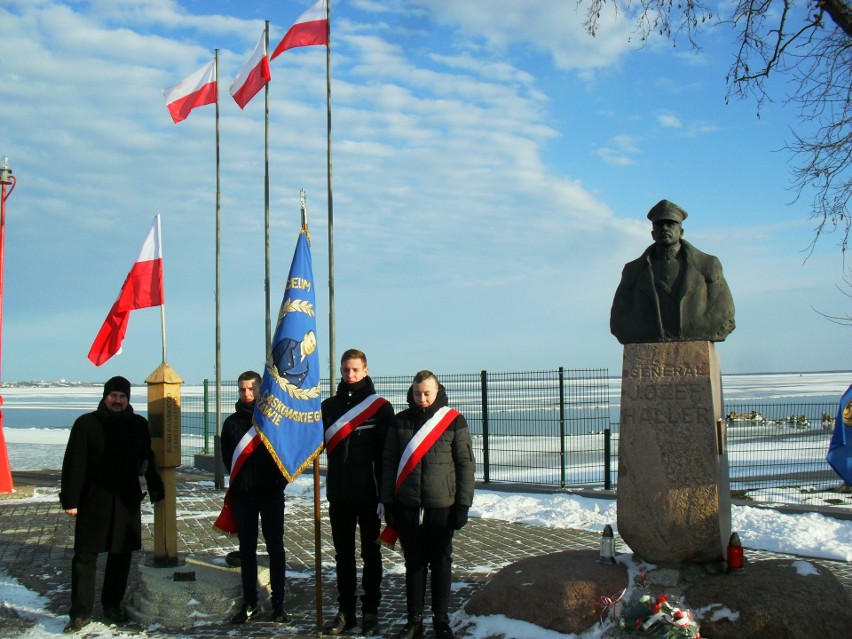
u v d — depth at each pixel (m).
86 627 6.56
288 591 7.66
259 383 6.93
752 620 5.74
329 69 13.61
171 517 7.61
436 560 6.07
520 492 13.27
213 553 9.41
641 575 6.30
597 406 13.33
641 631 5.81
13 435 32.97
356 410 6.47
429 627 6.46
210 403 20.42
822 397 53.50
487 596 6.45
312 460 6.45
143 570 7.32
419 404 6.19
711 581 6.16
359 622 6.64
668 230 6.62
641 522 6.37
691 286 6.53
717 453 6.30
